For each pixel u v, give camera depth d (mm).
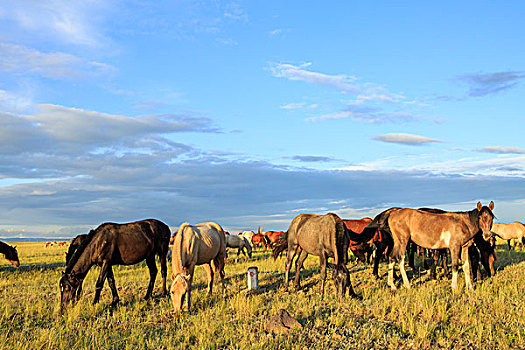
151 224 11070
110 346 7004
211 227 11016
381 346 6719
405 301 9234
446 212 12125
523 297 9445
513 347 6504
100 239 9805
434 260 12508
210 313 8875
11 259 19375
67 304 9297
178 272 9141
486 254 12688
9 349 6723
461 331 7258
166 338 7301
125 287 12633
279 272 15406
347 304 9234
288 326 7629
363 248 15242
